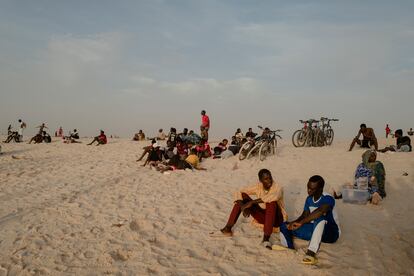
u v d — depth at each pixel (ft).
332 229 15.19
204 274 13.42
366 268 13.67
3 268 14.05
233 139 48.49
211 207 22.25
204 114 49.85
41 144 72.18
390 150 42.91
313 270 13.52
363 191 22.09
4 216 21.03
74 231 18.24
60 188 28.94
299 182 29.37
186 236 17.42
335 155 42.29
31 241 16.83
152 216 20.68
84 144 71.20
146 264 14.38
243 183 29.55
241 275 13.30
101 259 14.87
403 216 19.62
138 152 53.62
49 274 13.57
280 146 53.83
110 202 24.00
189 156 37.14
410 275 13.12
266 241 15.71
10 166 41.16
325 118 53.67
